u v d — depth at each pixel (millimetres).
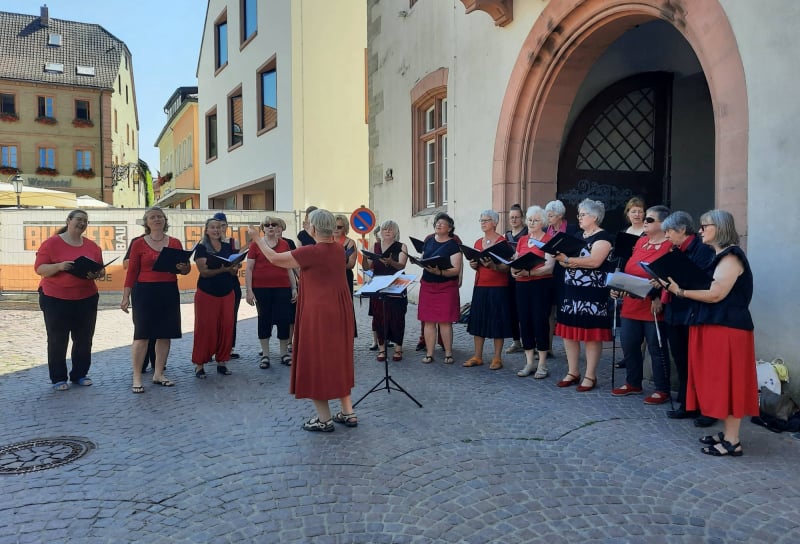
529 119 8023
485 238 6449
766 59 4578
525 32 7918
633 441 4203
